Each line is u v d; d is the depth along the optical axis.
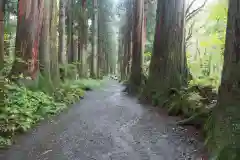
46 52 12.07
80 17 27.52
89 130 7.35
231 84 5.16
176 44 12.18
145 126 7.86
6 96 7.74
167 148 5.82
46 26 12.23
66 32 27.44
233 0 5.23
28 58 10.63
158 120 8.66
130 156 5.36
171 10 12.30
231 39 5.24
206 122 6.42
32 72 10.65
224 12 18.34
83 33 27.45
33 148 5.74
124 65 34.09
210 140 5.44
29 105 8.42
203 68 23.12
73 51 25.97
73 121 8.48
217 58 24.06
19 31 10.75
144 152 5.58
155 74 13.08
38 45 11.25
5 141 5.84
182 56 12.23
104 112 10.27
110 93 18.03
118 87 24.28
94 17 31.14
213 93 8.98
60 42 19.97
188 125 7.53
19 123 6.95
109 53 58.31
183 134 6.79
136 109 11.02
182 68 12.16
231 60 5.23
